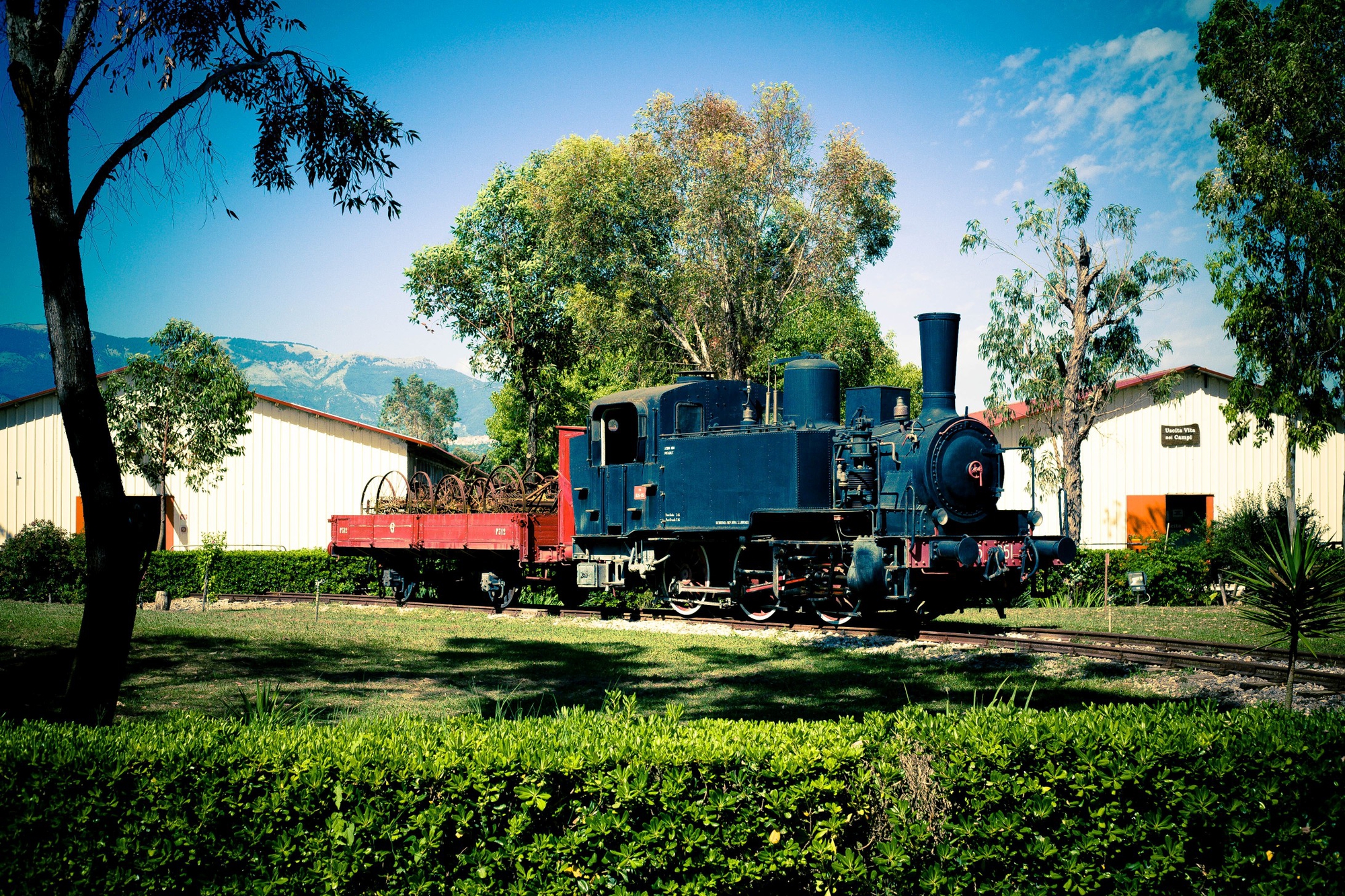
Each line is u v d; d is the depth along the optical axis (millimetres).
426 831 4125
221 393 25703
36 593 23922
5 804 4242
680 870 4156
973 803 4336
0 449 29625
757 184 30250
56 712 8875
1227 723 4656
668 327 32438
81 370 7195
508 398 56406
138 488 29125
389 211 9977
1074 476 23547
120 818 4266
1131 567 21562
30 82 7137
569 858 4125
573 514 18156
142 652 12547
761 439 14734
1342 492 27375
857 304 35438
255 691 9805
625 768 4230
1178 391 27250
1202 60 22672
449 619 17781
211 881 4191
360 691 10031
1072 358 23719
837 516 14156
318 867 4070
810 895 4344
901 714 4797
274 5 9430
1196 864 4270
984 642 12844
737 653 12594
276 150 9781
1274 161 20906
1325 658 10938
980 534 14305
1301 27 21234
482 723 4926
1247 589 6426
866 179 30609
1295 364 21656
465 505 20891
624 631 15234
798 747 4414
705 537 15766
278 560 25609
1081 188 23766
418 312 39844
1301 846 4227
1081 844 4258
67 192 7273
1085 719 4625
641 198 30750
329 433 29641
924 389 14375
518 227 39875
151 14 9031
